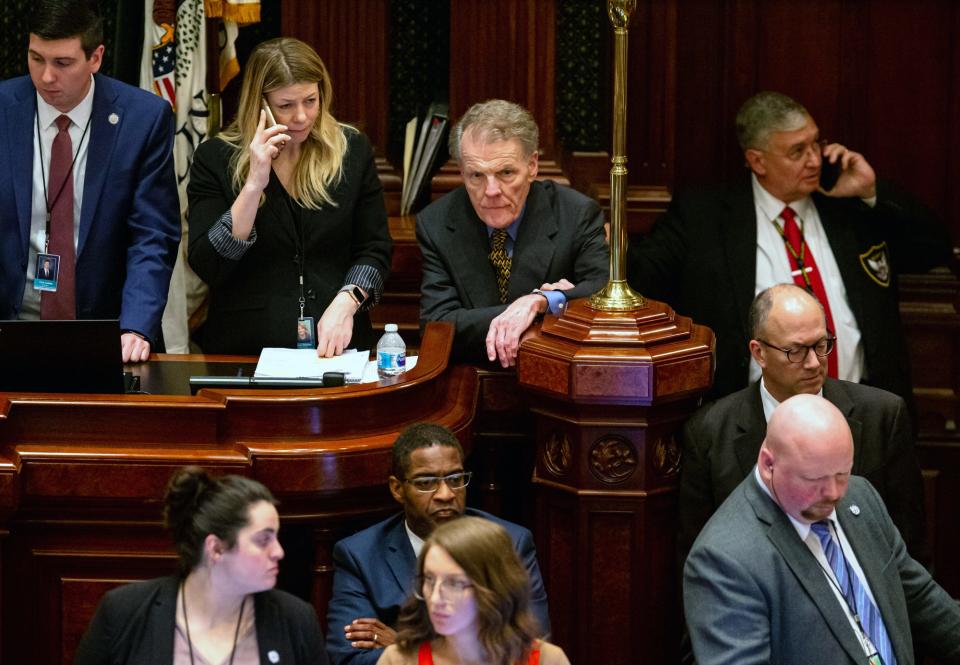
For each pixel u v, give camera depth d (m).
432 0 20.61
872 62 20.61
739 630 11.48
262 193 15.20
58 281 15.47
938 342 20.64
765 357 13.22
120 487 12.81
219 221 14.98
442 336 14.64
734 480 13.28
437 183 19.59
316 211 15.48
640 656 13.80
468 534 9.55
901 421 13.56
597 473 13.54
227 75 19.59
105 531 13.09
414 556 12.50
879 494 13.25
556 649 10.00
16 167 15.40
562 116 20.19
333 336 14.71
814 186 17.94
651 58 20.14
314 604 13.48
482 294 15.16
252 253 15.48
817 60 20.62
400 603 12.36
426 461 12.20
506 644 9.55
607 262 15.21
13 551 13.06
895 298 18.38
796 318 13.04
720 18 20.58
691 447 13.49
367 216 15.91
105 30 19.98
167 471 12.80
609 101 20.16
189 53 19.09
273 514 10.19
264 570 10.10
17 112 15.45
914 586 12.48
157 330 15.27
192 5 19.05
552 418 13.74
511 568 9.58
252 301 15.52
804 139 17.62
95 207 15.45
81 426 13.05
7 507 12.61
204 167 15.55
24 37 20.03
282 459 12.88
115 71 19.58
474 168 14.42
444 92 20.78
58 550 13.11
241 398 13.05
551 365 13.42
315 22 19.97
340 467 12.98
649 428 13.49
